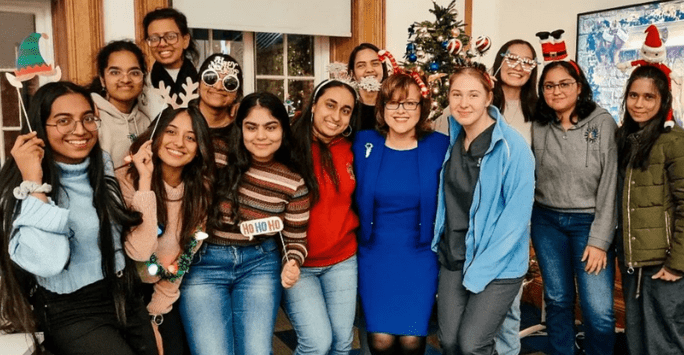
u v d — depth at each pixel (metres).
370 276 2.38
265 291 2.18
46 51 3.95
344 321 2.37
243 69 4.69
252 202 2.12
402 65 4.02
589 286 2.61
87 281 1.81
